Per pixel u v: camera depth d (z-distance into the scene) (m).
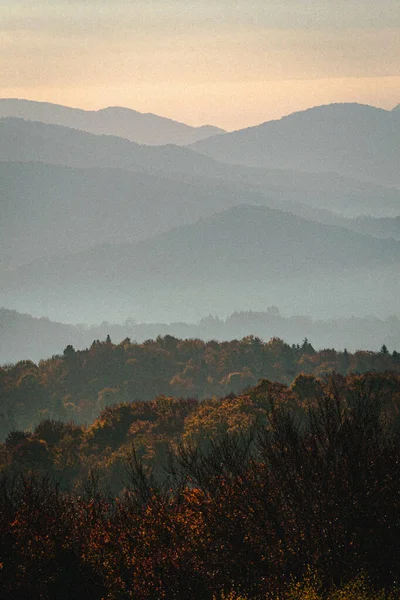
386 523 53.28
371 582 51.31
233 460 60.62
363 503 53.47
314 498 54.47
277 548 54.31
